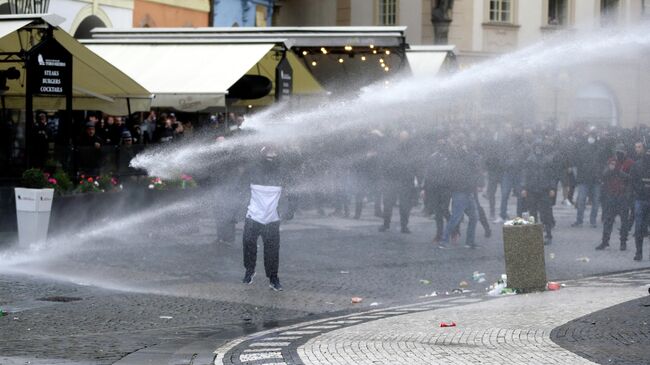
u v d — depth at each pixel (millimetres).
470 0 95500
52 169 42062
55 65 40875
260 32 55750
